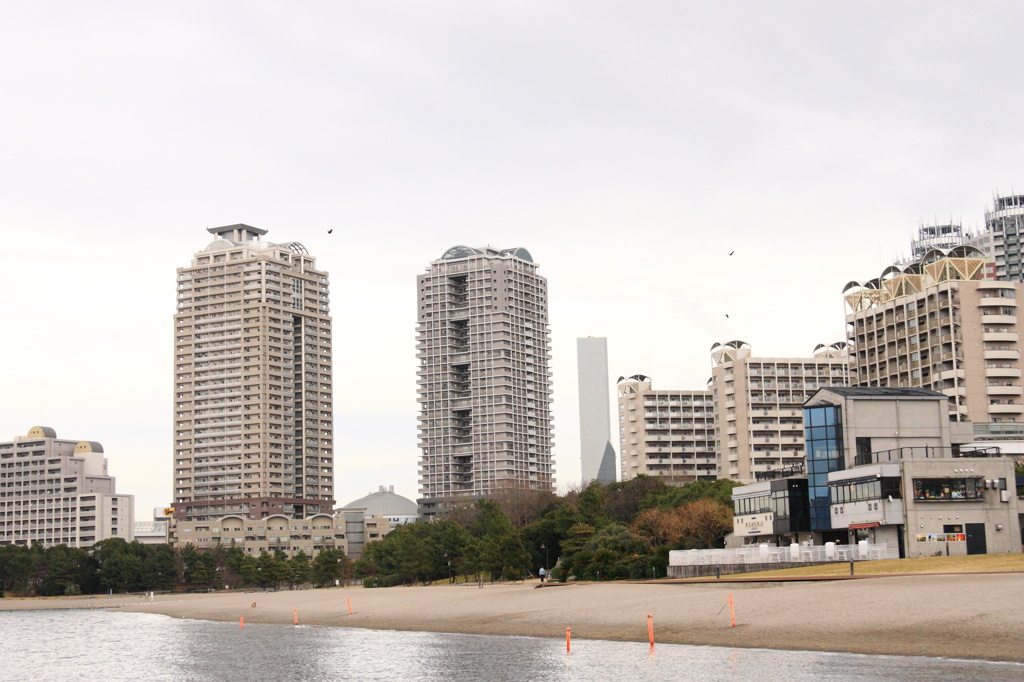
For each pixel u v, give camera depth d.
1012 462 123.38
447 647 92.50
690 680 66.75
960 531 121.00
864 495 126.06
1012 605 76.12
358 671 81.31
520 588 151.88
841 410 139.75
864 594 87.12
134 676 86.19
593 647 85.56
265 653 97.62
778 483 147.62
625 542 160.12
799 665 69.12
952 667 64.12
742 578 111.38
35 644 122.38
